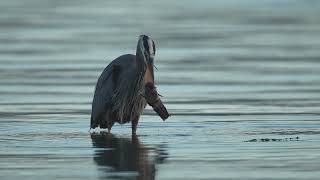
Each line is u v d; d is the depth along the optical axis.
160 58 24.28
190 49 26.14
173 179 10.20
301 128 14.20
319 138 13.12
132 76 13.80
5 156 11.78
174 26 32.19
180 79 20.58
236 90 18.92
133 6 40.91
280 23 33.38
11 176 10.38
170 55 24.88
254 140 12.98
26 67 22.44
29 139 13.29
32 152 12.11
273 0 43.25
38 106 16.81
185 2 42.97
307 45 26.94
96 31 30.59
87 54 24.81
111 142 13.09
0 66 22.62
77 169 10.86
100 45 26.73
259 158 11.46
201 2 42.94
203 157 11.62
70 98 17.83
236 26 32.31
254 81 20.22
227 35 29.58
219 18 35.19
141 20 34.31
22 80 20.33
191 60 23.86
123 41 27.61
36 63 23.11
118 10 38.81
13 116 15.65
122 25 32.56
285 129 14.11
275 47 26.50
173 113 15.98
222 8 39.56
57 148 12.48
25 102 17.30
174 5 41.34
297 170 10.62
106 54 24.77
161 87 19.38
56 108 16.58
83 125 14.81
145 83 13.62
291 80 20.36
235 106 16.77
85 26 32.19
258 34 29.86
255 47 26.50
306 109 16.30
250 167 10.85
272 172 10.52
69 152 12.14
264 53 25.23
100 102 14.18
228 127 14.38
